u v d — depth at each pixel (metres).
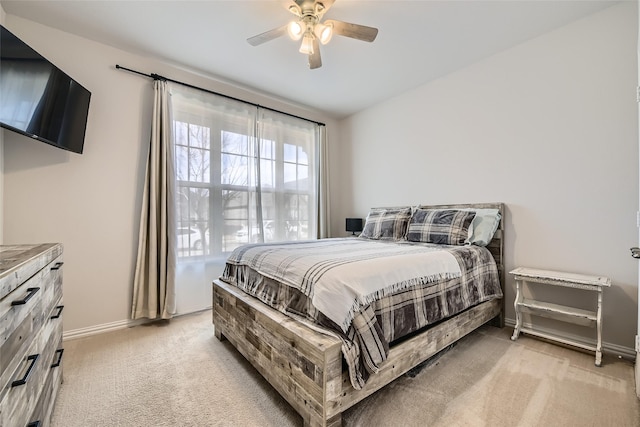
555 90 2.31
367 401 1.48
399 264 1.62
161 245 2.61
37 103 1.82
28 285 1.00
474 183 2.83
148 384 1.65
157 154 2.63
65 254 2.29
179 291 2.83
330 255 1.77
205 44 2.49
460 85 2.93
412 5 2.02
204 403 1.48
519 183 2.51
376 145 3.86
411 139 3.42
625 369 1.79
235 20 2.19
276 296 1.70
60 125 2.03
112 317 2.48
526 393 1.55
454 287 1.96
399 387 1.60
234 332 1.99
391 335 1.46
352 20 2.18
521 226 2.50
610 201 2.05
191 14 2.12
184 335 2.36
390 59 2.73
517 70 2.52
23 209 2.13
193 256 2.91
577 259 2.20
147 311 2.59
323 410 1.17
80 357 1.97
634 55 1.96
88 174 2.39
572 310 2.07
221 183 3.10
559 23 2.23
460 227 2.52
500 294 2.42
